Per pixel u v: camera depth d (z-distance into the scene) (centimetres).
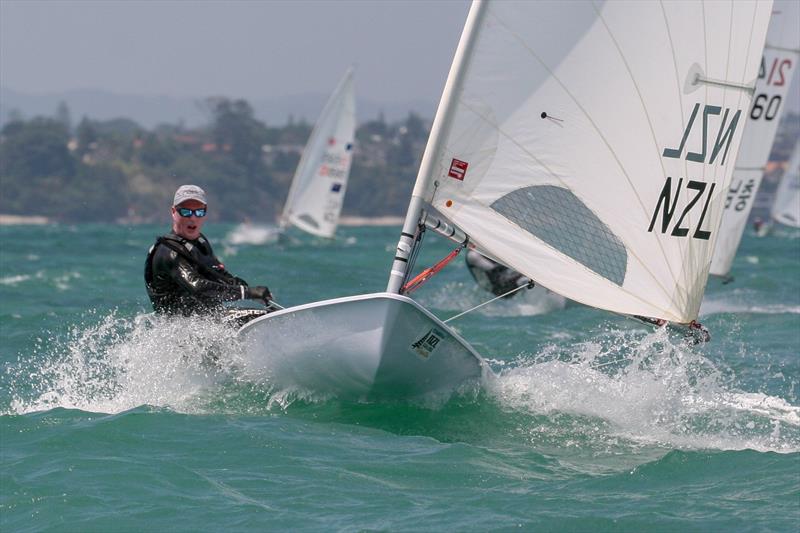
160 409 2641
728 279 6322
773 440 2514
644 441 2494
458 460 2295
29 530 1862
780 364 3703
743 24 2764
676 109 2731
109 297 5816
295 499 2016
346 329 2570
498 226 2680
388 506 1984
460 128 2645
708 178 2819
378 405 2708
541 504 2003
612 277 2762
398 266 2636
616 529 1870
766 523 1889
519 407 2725
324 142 14762
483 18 2619
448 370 2678
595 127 2683
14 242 15075
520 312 5222
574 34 2641
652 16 2667
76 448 2302
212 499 2009
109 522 1891
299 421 2588
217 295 2748
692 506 1991
